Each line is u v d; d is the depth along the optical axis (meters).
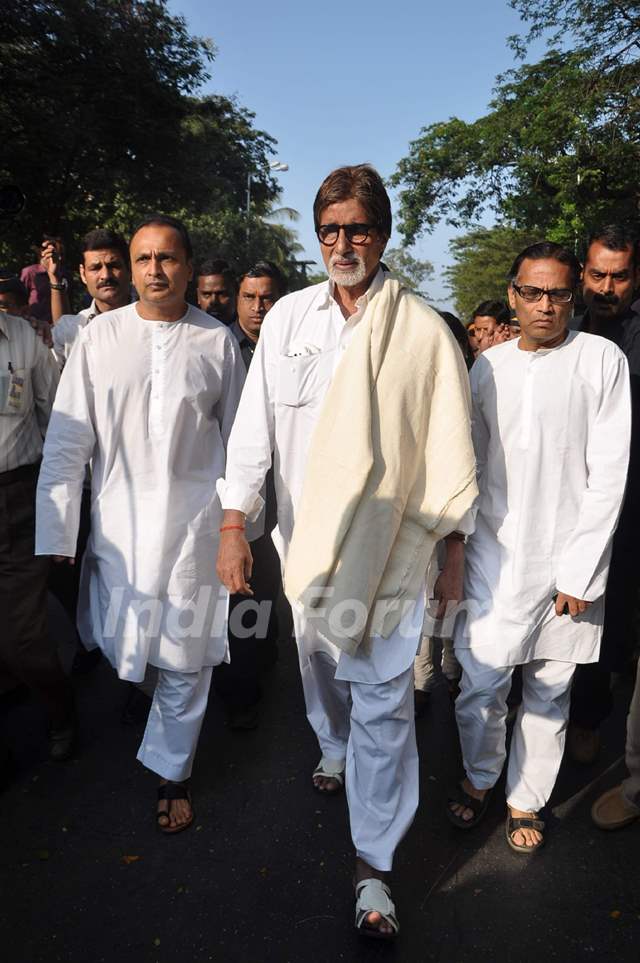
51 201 16.75
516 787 2.59
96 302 3.63
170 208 19.73
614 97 15.87
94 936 2.17
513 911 2.28
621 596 2.88
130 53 15.82
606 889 2.38
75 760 2.98
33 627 2.78
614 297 2.89
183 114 18.20
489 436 2.50
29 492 2.84
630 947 2.16
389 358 2.21
